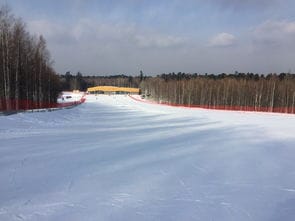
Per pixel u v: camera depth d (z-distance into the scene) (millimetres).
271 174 11141
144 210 7223
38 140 16641
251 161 13320
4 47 37969
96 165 11500
